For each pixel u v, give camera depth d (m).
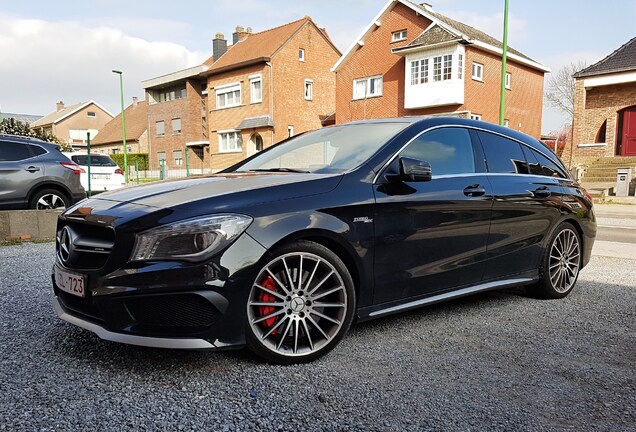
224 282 2.53
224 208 2.63
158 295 2.47
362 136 3.68
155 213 2.57
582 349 3.14
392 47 26.95
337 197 2.95
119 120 57.31
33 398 2.35
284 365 2.79
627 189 17.42
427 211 3.33
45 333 3.26
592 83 22.06
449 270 3.51
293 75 33.28
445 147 3.70
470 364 2.86
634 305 4.22
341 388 2.51
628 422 2.23
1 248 6.78
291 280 2.78
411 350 3.07
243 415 2.22
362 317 3.07
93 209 2.83
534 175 4.34
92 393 2.41
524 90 28.59
